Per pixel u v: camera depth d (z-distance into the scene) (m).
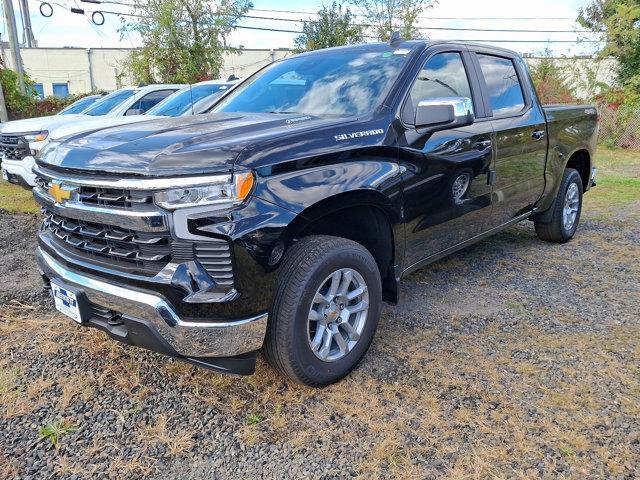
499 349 3.20
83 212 2.47
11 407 2.64
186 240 2.26
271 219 2.36
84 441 2.41
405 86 3.29
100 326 2.62
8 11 18.55
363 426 2.49
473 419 2.52
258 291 2.38
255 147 2.40
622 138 14.40
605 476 2.15
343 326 2.81
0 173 9.33
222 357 2.40
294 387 2.81
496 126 3.95
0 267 4.71
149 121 3.18
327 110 3.30
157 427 2.50
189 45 22.39
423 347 3.23
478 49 4.11
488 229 4.16
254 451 2.34
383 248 3.14
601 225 6.24
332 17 23.67
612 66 17.45
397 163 3.03
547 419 2.52
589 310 3.76
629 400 2.65
